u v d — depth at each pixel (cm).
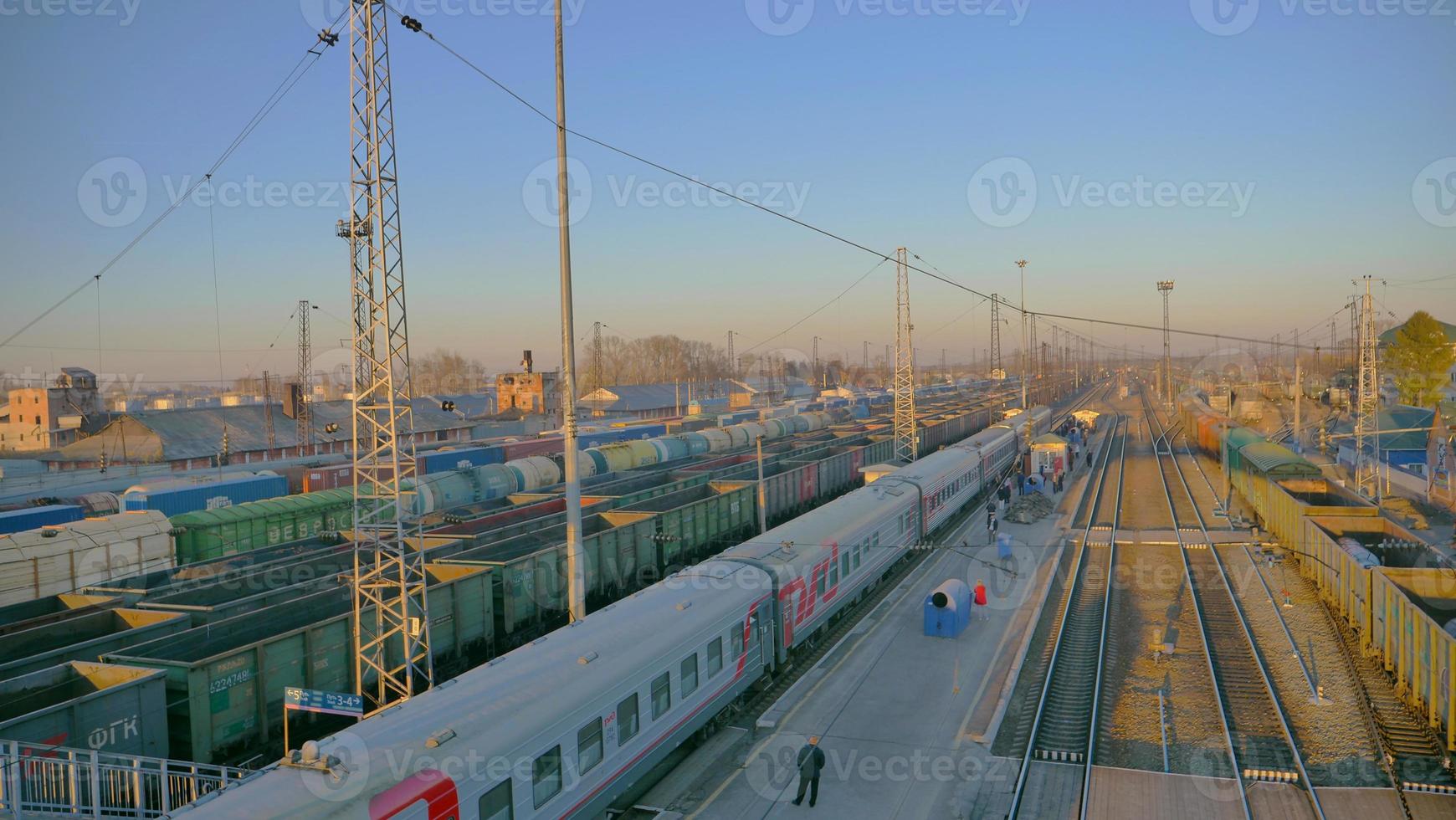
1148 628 2558
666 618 1748
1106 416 12269
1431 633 1700
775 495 4156
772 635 2117
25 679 1627
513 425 8419
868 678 2200
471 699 1318
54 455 6719
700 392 13350
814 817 1525
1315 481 3572
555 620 2595
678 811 1557
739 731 1908
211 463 6375
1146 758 1719
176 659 1925
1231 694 2036
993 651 2380
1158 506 4738
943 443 7194
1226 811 1503
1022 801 1567
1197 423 7512
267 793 1054
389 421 1922
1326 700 1980
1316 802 1508
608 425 7444
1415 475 4675
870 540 2878
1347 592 2344
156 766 1584
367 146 1930
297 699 1490
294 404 7362
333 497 3700
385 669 2020
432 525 3266
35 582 2628
